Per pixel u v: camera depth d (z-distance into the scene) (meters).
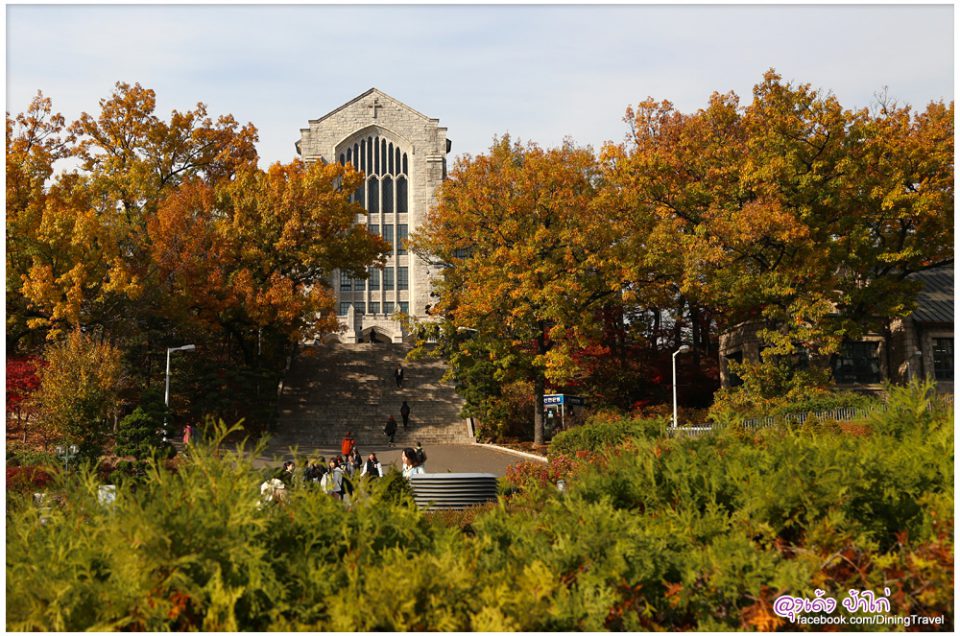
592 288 45.19
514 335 47.34
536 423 46.94
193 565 7.43
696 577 8.27
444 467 38.69
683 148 43.72
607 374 51.50
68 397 32.91
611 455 11.73
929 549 8.38
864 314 43.31
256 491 8.42
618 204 44.25
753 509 9.53
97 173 53.88
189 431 34.34
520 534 9.12
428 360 62.00
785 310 41.75
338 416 52.62
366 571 7.58
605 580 8.02
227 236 49.78
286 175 53.56
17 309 41.75
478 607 7.27
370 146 90.12
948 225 40.25
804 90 39.94
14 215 41.81
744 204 41.56
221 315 48.94
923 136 41.41
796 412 36.88
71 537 7.80
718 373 56.16
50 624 6.88
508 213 44.66
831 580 8.55
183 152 57.97
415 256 88.31
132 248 47.78
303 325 51.09
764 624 7.74
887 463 9.98
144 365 45.78
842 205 39.62
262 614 7.36
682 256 42.22
